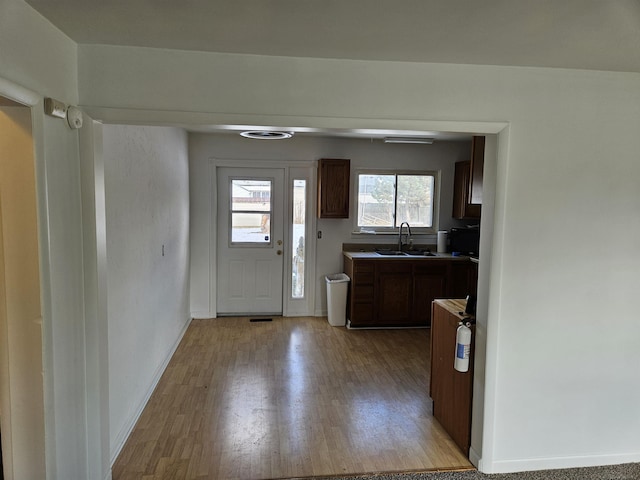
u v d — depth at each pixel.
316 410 3.13
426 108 2.24
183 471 2.41
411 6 1.55
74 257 1.96
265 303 5.58
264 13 1.64
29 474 1.71
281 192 5.43
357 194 5.56
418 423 2.99
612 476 2.44
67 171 1.89
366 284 5.01
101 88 2.03
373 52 2.08
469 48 2.00
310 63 2.17
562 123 2.32
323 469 2.46
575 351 2.46
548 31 1.78
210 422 2.94
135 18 1.70
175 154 4.31
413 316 5.10
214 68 2.11
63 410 1.85
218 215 5.39
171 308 4.15
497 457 2.46
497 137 2.32
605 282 2.44
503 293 2.37
